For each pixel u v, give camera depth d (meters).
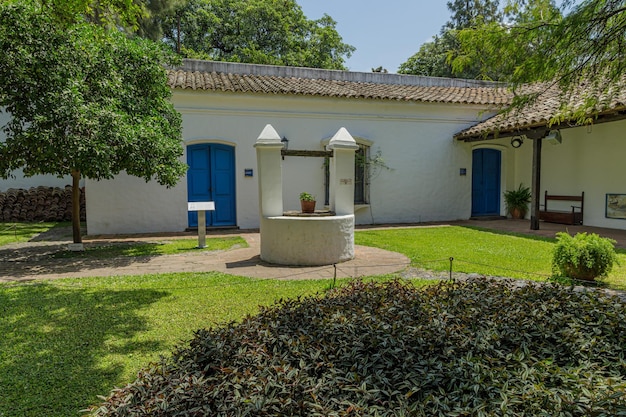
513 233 9.25
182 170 7.73
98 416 1.76
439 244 7.85
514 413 1.66
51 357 3.00
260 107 10.39
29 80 5.71
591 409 1.64
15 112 6.12
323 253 6.02
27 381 2.66
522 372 1.97
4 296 4.44
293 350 2.12
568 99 4.15
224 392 1.77
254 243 8.30
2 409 2.35
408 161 11.73
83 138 5.84
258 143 6.23
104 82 6.52
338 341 2.26
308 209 6.51
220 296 4.43
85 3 5.06
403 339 2.23
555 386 1.92
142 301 4.27
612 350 2.28
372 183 11.43
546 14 3.63
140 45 7.59
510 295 3.19
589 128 10.29
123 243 8.34
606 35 3.48
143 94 7.55
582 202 10.50
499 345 2.27
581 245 4.86
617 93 4.08
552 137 9.32
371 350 2.21
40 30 5.82
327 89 11.15
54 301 4.26
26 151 6.12
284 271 5.64
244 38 24.95
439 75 21.84
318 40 26.72
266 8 24.73
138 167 6.76
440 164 12.08
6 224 11.84
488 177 12.92
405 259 6.36
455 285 3.58
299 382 1.78
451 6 22.89
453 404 1.77
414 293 3.23
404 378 1.94
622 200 9.55
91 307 4.07
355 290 3.37
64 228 10.98
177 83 9.74
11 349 3.13
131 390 1.87
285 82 11.48
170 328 3.55
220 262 6.37
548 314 2.73
